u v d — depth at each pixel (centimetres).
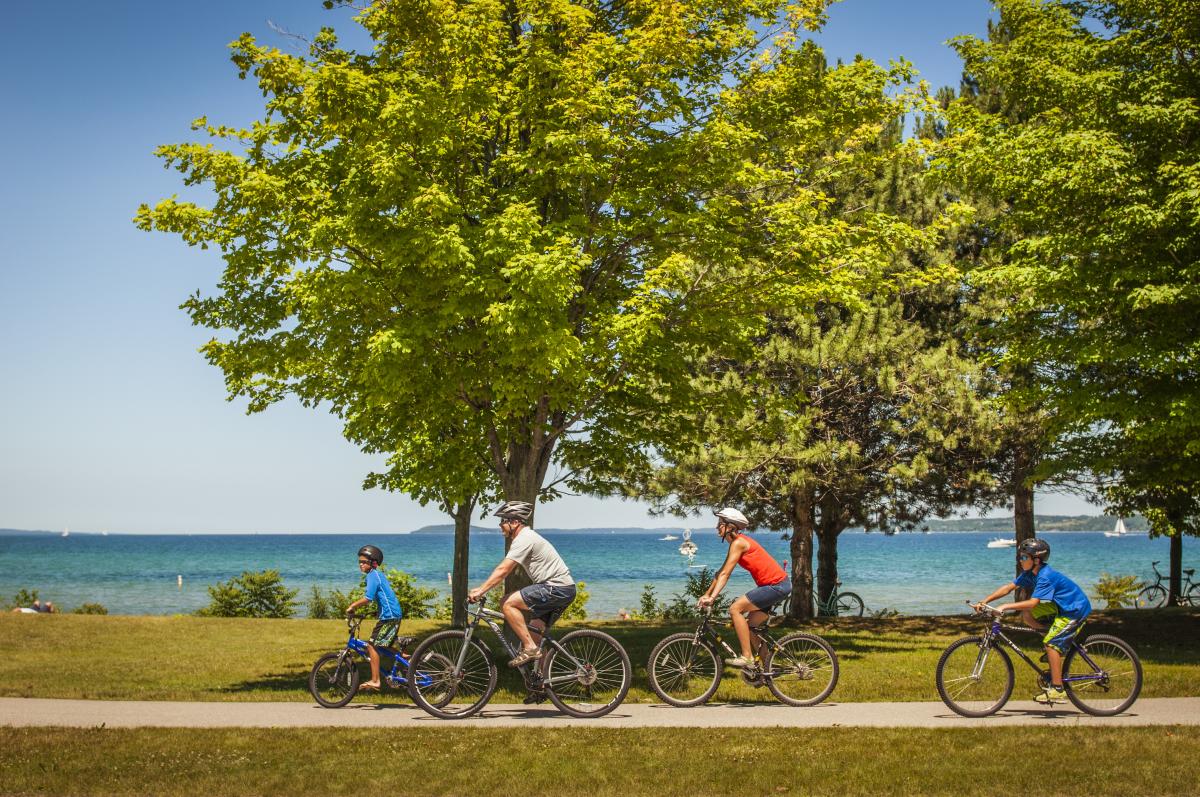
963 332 2123
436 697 999
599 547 17162
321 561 11838
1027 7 1848
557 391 1296
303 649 1869
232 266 1334
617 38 1427
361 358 1295
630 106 1296
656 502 2256
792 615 2281
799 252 1403
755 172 1368
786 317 2042
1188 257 1538
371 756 795
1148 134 1585
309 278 1270
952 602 4209
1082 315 1734
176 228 1329
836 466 1995
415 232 1166
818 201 1458
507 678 1280
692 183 1374
